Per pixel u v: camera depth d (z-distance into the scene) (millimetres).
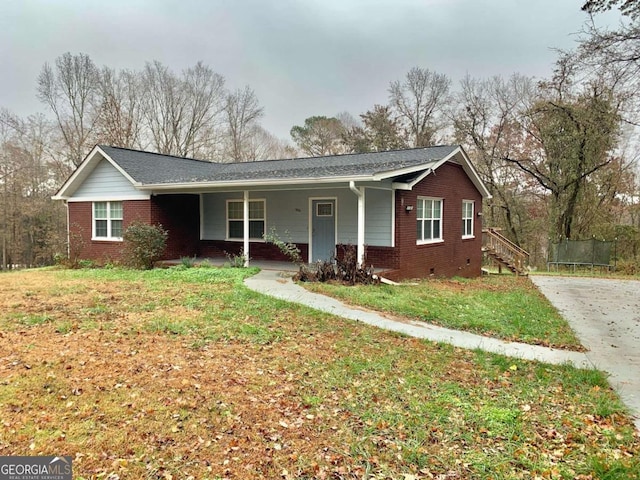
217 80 34312
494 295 11195
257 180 11750
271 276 11781
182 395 4270
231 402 4184
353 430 3779
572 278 17453
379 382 4828
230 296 8820
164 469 3109
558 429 3891
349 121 43125
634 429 3895
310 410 4117
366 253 11883
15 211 27547
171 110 32594
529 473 3215
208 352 5543
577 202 23688
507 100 27562
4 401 3957
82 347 5531
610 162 23375
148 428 3633
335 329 6855
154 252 13859
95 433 3512
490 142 28469
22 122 28281
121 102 30578
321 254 14078
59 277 11836
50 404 3957
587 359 5996
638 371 5512
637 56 8086
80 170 15961
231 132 35906
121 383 4473
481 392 4680
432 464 3314
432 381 4922
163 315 7285
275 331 6566
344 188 13531
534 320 8375
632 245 22562
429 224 14430
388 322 7434
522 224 28453
